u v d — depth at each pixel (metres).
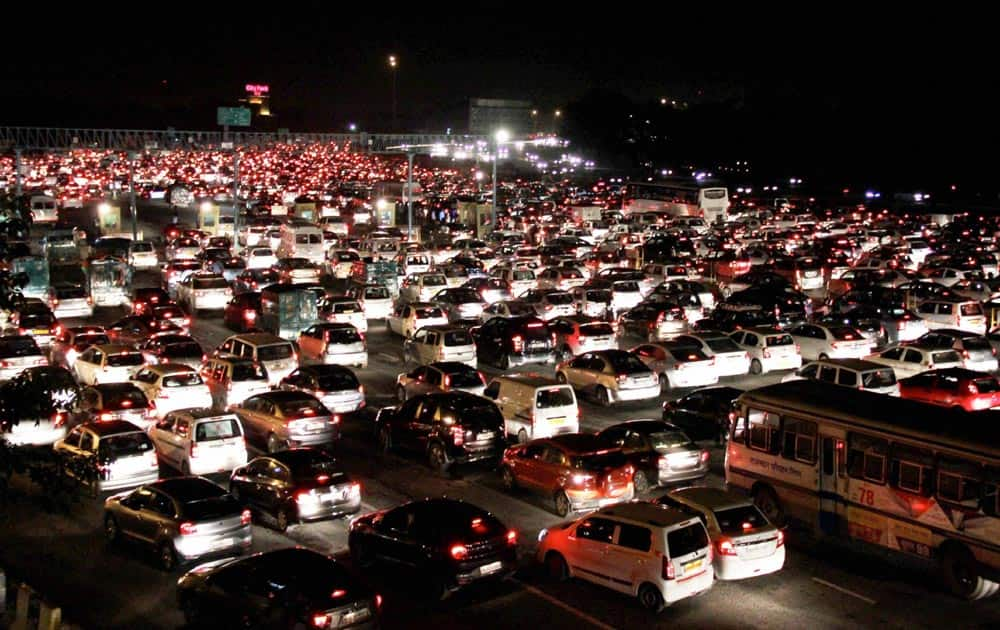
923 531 17.53
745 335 34.41
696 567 16.41
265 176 164.50
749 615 16.36
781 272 54.91
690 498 17.95
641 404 30.89
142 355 32.47
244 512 18.77
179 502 18.48
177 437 23.59
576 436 22.06
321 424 25.31
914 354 31.36
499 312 42.59
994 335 34.50
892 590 17.48
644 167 193.12
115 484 22.30
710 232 80.12
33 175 145.25
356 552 18.33
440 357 34.16
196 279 49.53
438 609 16.73
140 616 16.28
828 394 20.36
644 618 16.25
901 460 17.98
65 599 17.03
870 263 57.22
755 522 17.53
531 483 22.03
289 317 39.81
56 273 52.78
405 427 25.45
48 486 12.41
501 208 98.88
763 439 20.73
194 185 142.00
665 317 39.47
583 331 35.81
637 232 78.44
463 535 16.80
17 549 19.62
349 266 59.72
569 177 172.12
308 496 20.02
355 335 35.72
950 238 75.88
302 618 13.91
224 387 29.09
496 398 26.30
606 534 17.11
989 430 17.22
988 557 16.48
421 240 79.06
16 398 12.92
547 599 17.09
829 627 15.88
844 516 18.97
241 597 14.69
